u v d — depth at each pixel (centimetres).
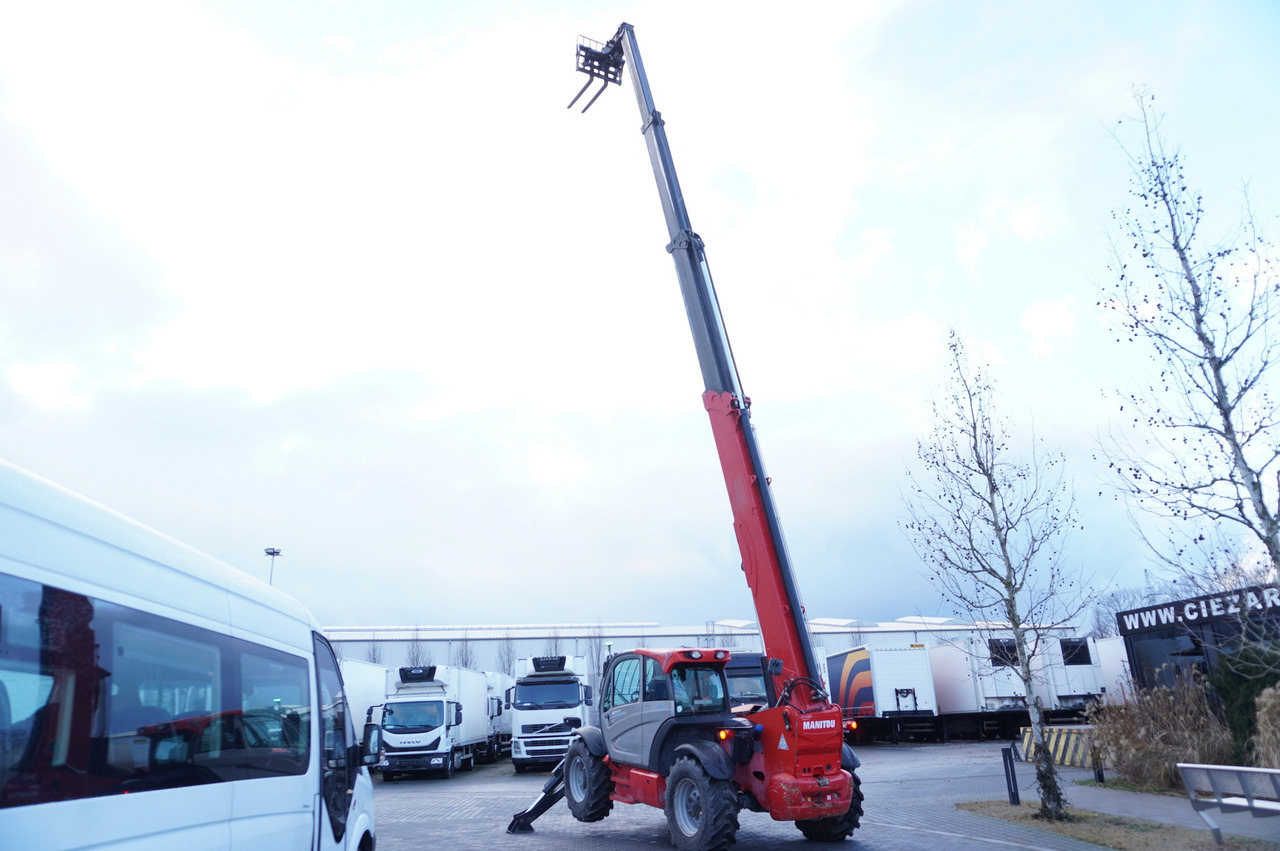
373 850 722
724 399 1038
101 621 348
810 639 949
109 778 343
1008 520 1250
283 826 505
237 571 508
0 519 296
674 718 1027
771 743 941
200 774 416
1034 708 1206
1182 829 1045
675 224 1161
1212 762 1419
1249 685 1362
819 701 939
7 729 289
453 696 2486
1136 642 1925
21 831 291
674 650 1077
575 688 2486
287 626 568
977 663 3100
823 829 1035
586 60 1417
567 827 1262
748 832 1148
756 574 974
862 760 2541
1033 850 958
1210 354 834
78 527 342
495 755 3262
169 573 412
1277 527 784
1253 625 959
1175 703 1551
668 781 991
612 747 1162
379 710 2481
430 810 1547
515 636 5638
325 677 623
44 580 315
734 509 1007
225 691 452
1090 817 1160
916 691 3141
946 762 2278
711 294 1102
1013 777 1323
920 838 1052
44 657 311
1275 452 790
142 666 376
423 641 5538
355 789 660
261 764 487
